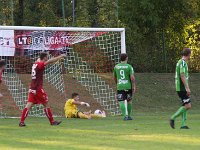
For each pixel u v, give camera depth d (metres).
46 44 42.47
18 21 69.25
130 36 64.88
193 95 54.03
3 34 41.47
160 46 67.00
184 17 68.81
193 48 69.56
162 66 66.56
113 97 48.31
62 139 23.73
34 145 21.73
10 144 22.11
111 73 51.31
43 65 30.77
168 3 66.88
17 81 47.62
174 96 52.97
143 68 65.81
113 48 49.72
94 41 50.00
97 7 65.50
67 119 36.25
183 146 21.09
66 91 48.41
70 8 73.81
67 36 42.69
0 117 39.06
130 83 35.53
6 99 44.22
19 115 40.69
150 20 65.12
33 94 30.83
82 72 50.84
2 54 41.69
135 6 65.31
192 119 35.66
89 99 47.69
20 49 42.97
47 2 71.69
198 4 69.56
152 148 20.48
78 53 50.44
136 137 24.27
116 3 63.75
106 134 25.69
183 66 28.17
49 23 69.00
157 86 55.66
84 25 64.94
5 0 65.12
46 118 37.78
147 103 49.94
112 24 63.22
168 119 35.78
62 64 50.44
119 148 20.47
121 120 35.16
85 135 25.31
